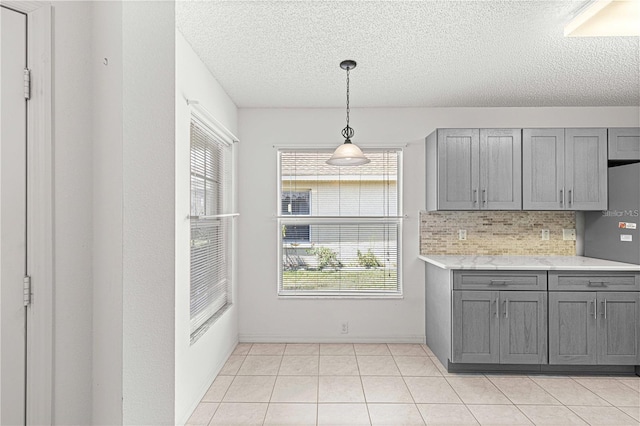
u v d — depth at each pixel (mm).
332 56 2871
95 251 1122
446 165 3705
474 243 4133
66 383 1114
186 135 2609
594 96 3797
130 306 1098
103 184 1105
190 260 2791
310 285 4207
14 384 1084
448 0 2125
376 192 4203
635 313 3291
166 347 1219
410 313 4141
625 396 2934
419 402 2807
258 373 3318
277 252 4164
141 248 1140
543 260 3715
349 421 2537
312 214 4207
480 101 3963
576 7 2199
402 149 4164
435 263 3559
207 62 2967
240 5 2166
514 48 2738
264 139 4180
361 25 2406
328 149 4211
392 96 3811
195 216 2783
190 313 2801
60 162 1121
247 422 2527
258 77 3289
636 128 3645
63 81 1128
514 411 2684
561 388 3066
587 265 3346
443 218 4152
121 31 1090
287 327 4152
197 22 2355
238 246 4148
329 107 4172
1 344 1074
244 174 4180
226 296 3828
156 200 1193
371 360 3631
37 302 1097
